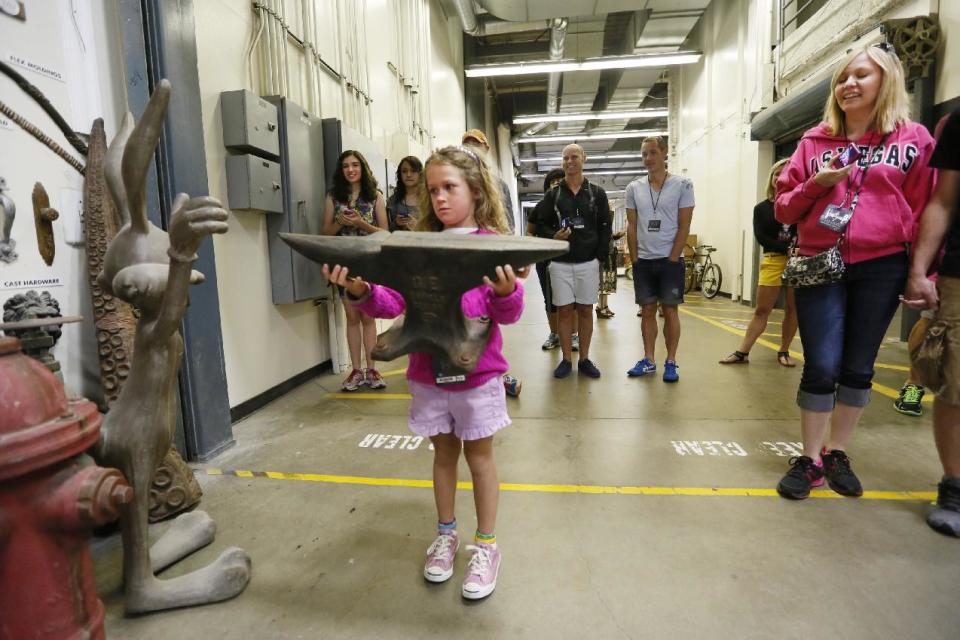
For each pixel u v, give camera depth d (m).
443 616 1.46
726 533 1.84
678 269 3.72
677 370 4.12
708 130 10.19
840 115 2.00
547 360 4.66
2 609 0.92
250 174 2.95
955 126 1.71
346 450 2.64
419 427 1.55
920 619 1.40
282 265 3.43
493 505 1.57
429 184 1.52
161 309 1.39
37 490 0.93
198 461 2.50
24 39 1.68
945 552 1.70
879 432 2.76
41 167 1.73
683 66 12.03
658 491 2.16
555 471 2.36
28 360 0.97
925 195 1.87
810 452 2.15
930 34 4.27
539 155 23.83
